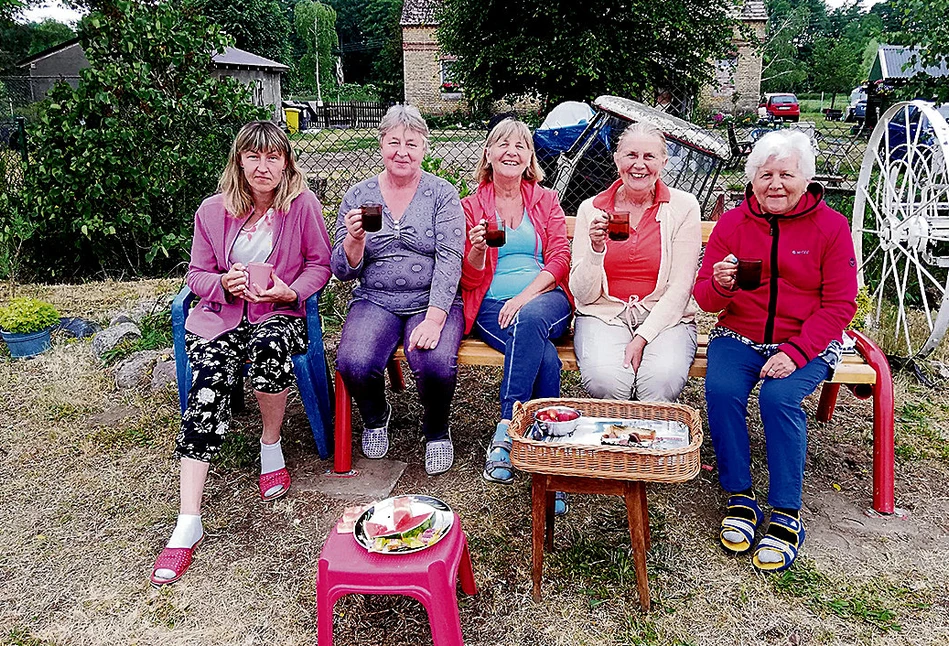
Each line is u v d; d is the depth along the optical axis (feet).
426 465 9.89
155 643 6.98
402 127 9.41
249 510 9.11
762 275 8.58
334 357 13.52
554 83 41.55
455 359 9.43
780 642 6.85
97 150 18.43
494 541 8.41
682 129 17.24
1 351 14.67
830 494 9.37
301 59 144.25
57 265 21.07
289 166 9.54
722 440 8.41
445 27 44.34
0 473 10.10
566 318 9.80
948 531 8.57
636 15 39.22
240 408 11.78
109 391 12.78
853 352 9.55
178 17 19.69
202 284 9.14
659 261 9.34
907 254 13.79
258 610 7.39
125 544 8.52
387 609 7.29
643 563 7.04
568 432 7.34
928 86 22.22
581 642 6.86
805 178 8.12
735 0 41.96
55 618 7.31
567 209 18.72
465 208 10.33
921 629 6.98
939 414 11.60
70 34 90.02
